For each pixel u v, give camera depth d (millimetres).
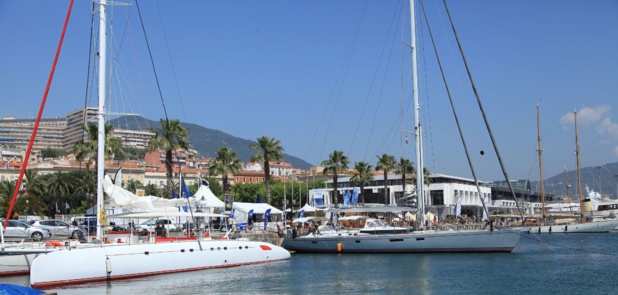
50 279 27844
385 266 37000
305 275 33000
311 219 65062
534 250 49594
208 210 50625
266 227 55781
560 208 129000
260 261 38781
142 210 34438
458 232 43812
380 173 132875
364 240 45312
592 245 57469
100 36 31375
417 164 47281
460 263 38125
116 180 34500
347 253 45781
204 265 34906
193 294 26594
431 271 34344
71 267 28672
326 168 88500
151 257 31984
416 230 46000
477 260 39750
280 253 40656
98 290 27422
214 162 74750
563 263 38312
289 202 131750
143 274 31547
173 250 33188
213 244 35750
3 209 74625
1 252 28641
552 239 69938
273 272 34312
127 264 30828
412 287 28641
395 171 98688
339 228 49750
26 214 77688
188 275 32688
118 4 32031
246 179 176250
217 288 28359
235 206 60219
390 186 114438
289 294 26719
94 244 30531
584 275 32594
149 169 148250
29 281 28594
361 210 47969
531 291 27438
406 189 110250
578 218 95750
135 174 138625
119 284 29312
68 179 93375
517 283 29750
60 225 41938
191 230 37906
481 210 111250
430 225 47125
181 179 41125
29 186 88062
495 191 140000
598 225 86875
